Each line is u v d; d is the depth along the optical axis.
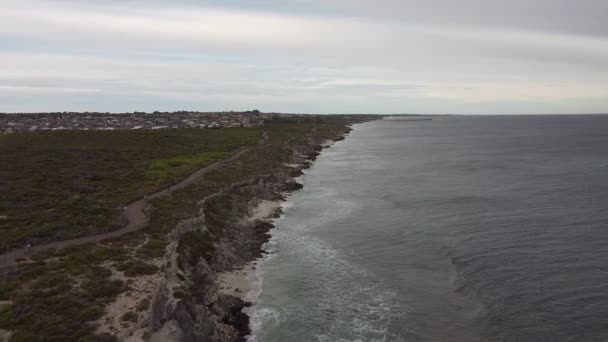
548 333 32.09
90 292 31.19
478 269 44.00
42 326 26.36
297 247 51.91
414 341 31.50
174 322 27.44
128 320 27.89
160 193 63.09
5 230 42.75
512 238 53.25
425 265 45.62
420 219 62.91
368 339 31.88
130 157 90.94
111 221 48.12
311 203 74.75
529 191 80.62
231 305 35.78
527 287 39.62
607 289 38.69
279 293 39.31
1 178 63.47
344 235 56.34
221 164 93.00
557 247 49.72
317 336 32.34
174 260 37.06
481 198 75.62
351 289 40.16
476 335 32.16
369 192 83.50
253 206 70.81
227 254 46.97
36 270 34.03
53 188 60.41
